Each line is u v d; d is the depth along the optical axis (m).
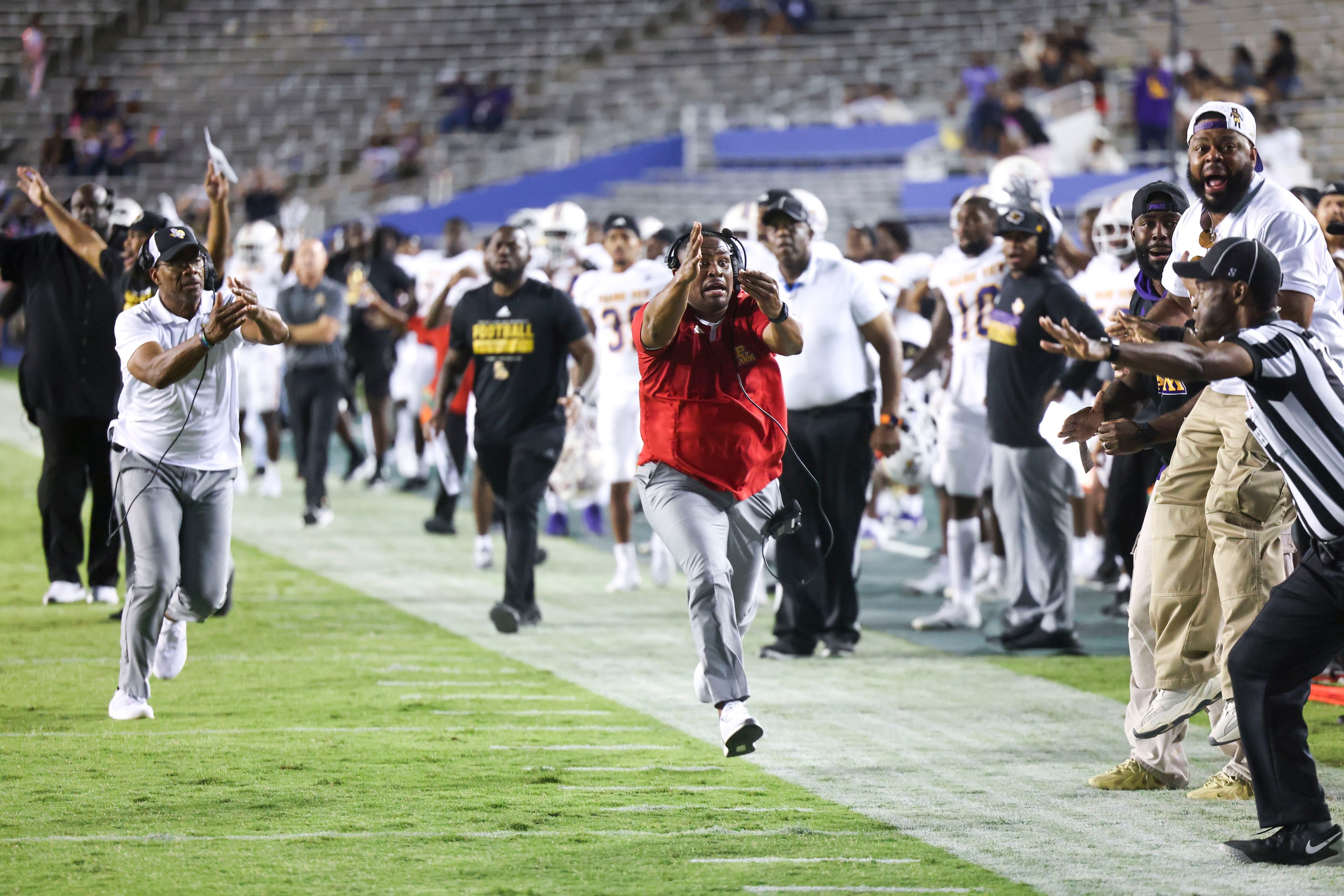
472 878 8.36
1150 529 10.27
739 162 46.94
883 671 14.57
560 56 54.19
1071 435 10.70
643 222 24.56
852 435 14.84
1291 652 8.67
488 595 18.53
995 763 11.16
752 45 52.31
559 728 12.02
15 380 43.91
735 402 10.49
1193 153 9.80
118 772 10.49
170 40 58.03
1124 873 8.50
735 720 10.00
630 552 19.11
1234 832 9.35
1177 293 10.52
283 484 28.56
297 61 56.28
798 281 14.64
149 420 11.68
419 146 49.72
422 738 11.59
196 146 52.72
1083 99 43.06
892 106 46.41
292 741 11.43
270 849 8.86
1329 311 9.82
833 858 8.75
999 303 14.93
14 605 16.78
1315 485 8.51
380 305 22.98
